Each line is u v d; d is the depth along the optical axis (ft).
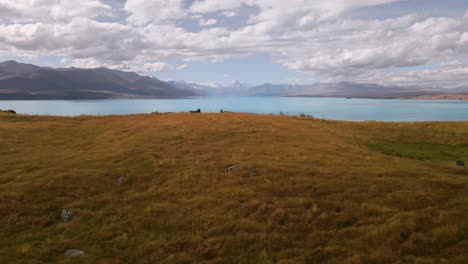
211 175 71.92
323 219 50.31
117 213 56.70
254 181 67.31
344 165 76.95
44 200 60.44
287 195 60.13
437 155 100.12
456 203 52.08
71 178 70.28
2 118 157.99
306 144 101.35
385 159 85.15
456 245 40.60
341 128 147.64
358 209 52.70
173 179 70.54
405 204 53.11
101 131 126.52
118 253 44.78
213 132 118.62
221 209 55.93
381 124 162.91
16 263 41.60
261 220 51.70
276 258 42.01
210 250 44.32
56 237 48.78
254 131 121.90
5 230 50.34
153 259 43.01
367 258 39.63
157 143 102.42
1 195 60.23
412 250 40.52
